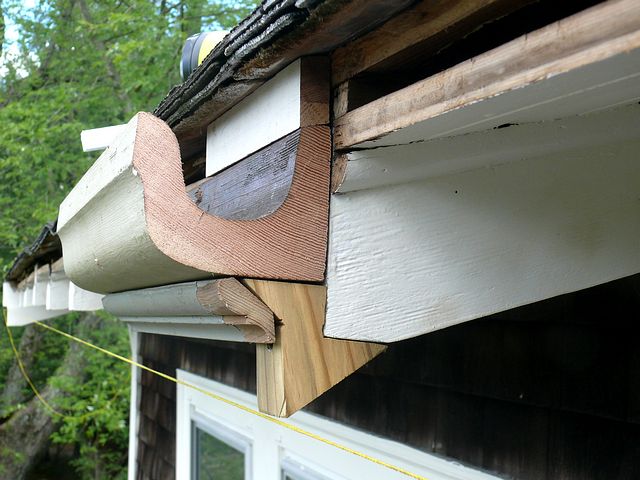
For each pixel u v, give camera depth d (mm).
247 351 2957
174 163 856
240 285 907
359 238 953
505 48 673
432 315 967
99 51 9578
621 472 1285
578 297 1392
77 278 1517
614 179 1040
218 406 3248
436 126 823
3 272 9031
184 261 856
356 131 917
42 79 10000
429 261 968
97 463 9484
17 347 10188
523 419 1500
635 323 1270
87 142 2514
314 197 963
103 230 1048
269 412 946
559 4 853
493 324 1590
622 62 597
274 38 960
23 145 8789
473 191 980
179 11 10078
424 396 1793
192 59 2615
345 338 937
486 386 1594
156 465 4117
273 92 1153
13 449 8945
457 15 817
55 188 9945
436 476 1735
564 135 929
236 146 1396
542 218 1007
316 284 945
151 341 4422
